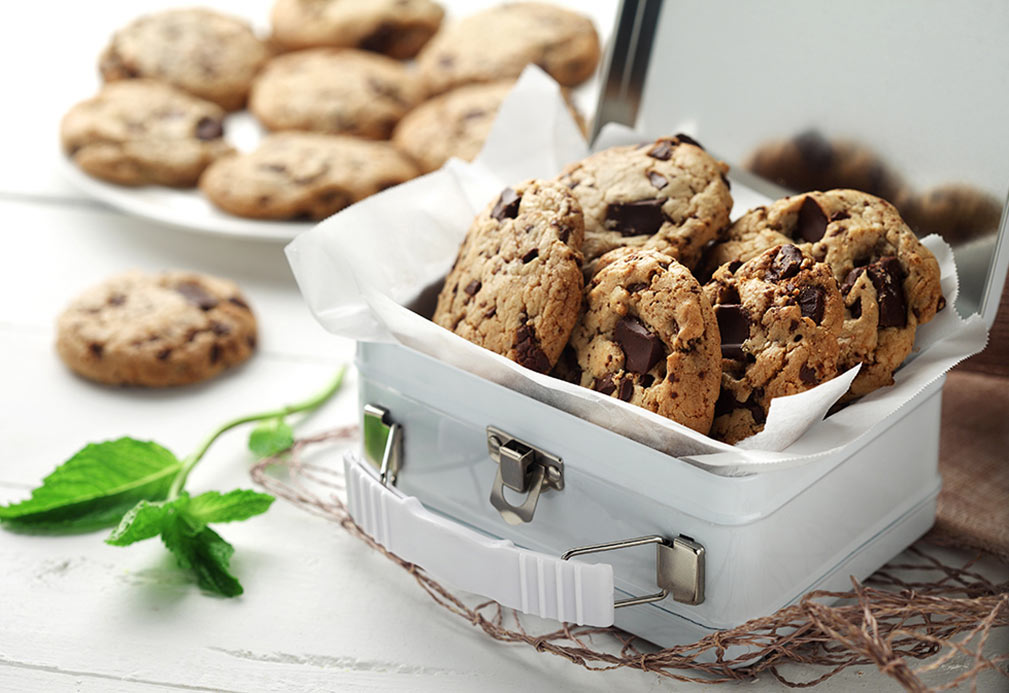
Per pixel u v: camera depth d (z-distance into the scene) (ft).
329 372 3.29
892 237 2.79
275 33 4.15
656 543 2.66
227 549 2.87
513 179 3.07
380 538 2.77
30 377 3.26
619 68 3.17
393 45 4.11
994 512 2.91
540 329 2.73
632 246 2.82
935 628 2.69
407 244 2.91
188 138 3.71
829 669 2.72
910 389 2.73
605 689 2.71
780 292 2.70
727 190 2.86
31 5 4.52
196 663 2.76
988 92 2.85
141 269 3.54
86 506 2.97
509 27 3.96
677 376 2.65
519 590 2.67
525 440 2.72
